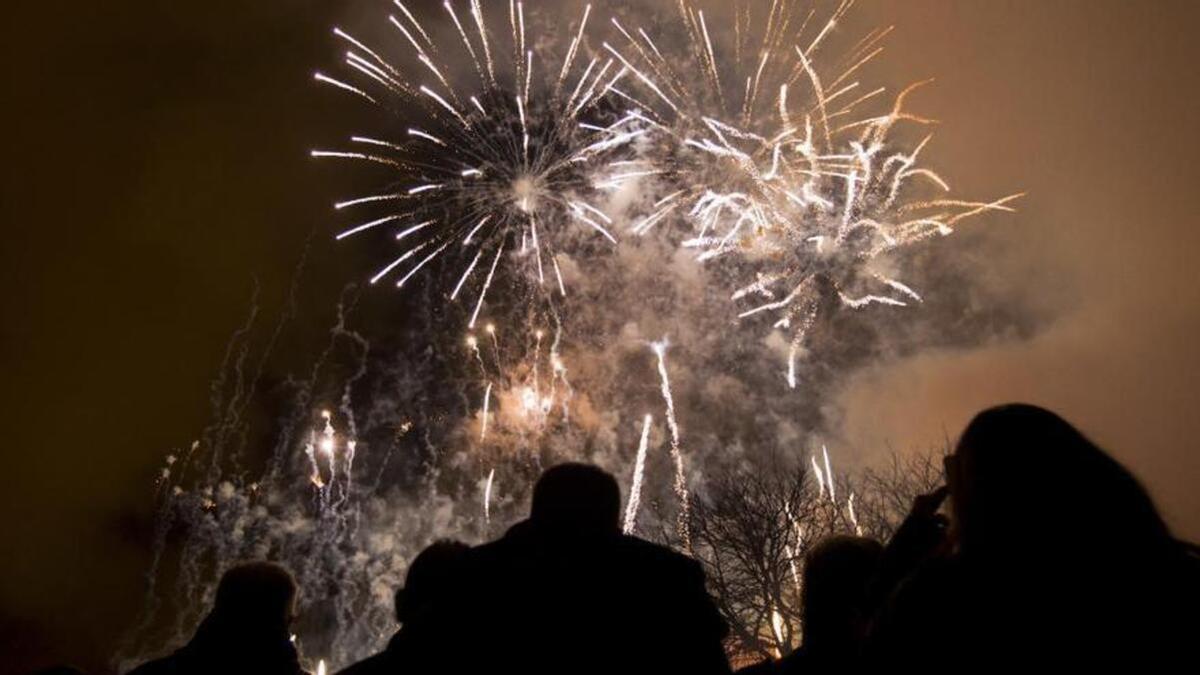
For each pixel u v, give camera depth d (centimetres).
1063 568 357
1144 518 368
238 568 558
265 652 534
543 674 423
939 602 368
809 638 509
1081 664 341
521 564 447
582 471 469
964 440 396
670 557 459
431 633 445
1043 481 370
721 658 446
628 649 428
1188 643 340
